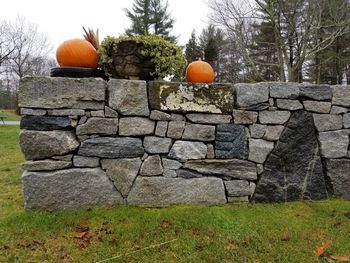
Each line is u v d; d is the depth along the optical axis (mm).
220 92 3248
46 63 28312
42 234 2605
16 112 23938
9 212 3023
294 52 13391
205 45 19219
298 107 3406
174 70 3305
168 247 2451
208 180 3270
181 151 3199
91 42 3641
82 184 3020
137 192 3137
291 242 2547
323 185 3494
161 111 3150
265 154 3373
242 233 2678
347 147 3523
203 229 2732
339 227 2826
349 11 11570
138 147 3121
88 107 3002
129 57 3227
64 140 2969
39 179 2943
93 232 2646
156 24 26172
